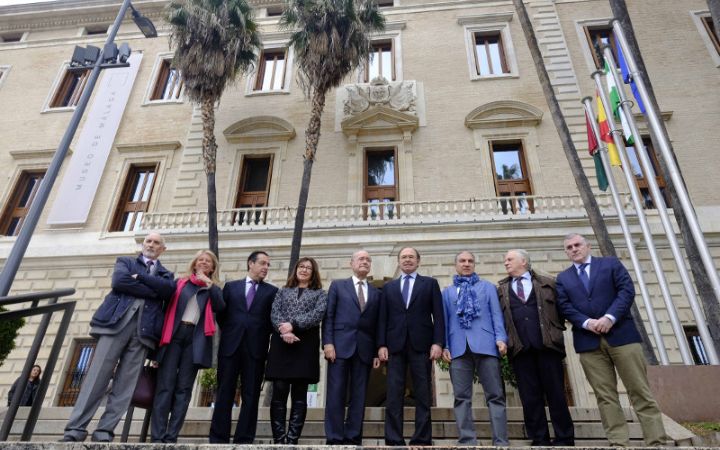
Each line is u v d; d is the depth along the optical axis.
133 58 17.69
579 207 12.25
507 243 12.04
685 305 10.99
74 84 17.94
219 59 12.30
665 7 15.80
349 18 12.16
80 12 19.05
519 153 14.20
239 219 13.94
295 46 12.94
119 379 4.21
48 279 13.50
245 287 5.01
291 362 4.46
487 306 4.83
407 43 16.52
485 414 5.66
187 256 13.00
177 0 13.66
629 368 4.14
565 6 16.52
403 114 14.56
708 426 4.84
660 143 7.11
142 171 15.59
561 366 4.50
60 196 14.81
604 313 4.37
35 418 3.64
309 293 4.79
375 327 4.85
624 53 7.91
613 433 4.09
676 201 7.52
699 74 14.25
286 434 4.38
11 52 18.62
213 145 11.97
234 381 4.56
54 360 3.88
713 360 6.00
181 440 5.36
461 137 14.34
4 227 14.89
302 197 10.86
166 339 4.40
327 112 15.38
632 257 8.09
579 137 13.77
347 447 3.16
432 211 12.84
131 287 4.38
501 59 16.06
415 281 5.00
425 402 4.40
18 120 16.88
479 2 17.02
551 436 5.17
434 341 4.63
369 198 13.95
